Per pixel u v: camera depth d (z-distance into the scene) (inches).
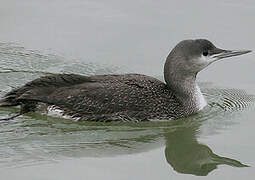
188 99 578.2
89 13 780.6
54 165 475.8
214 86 646.5
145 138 538.3
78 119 546.3
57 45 705.6
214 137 541.3
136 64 669.3
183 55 569.0
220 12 783.1
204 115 585.6
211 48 579.2
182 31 733.9
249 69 677.3
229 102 613.9
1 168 467.5
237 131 551.8
